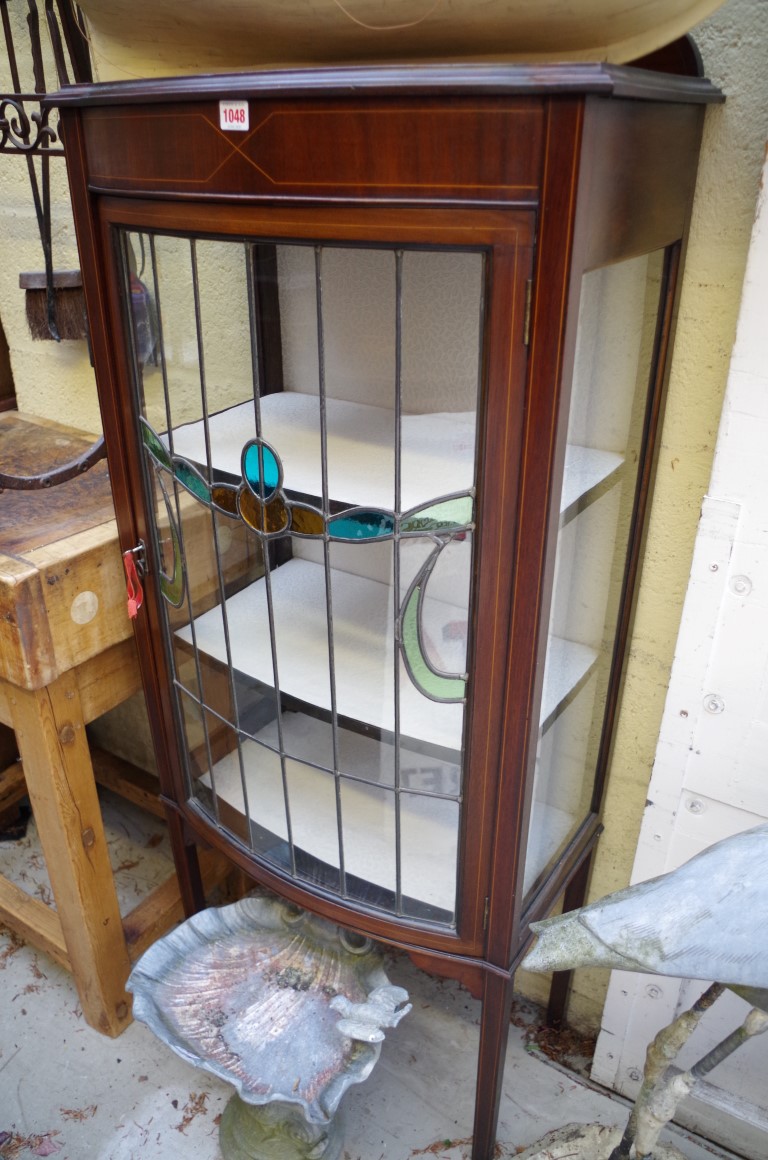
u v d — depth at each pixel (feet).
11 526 3.69
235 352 2.61
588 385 2.47
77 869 3.94
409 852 3.07
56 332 4.23
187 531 3.09
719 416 3.00
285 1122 3.61
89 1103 4.13
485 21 2.06
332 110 2.08
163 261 2.65
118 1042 4.42
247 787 3.43
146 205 2.55
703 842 3.42
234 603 3.06
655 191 2.40
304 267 2.38
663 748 3.33
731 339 2.89
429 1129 4.01
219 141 2.28
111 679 3.88
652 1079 2.79
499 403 2.21
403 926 3.15
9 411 5.10
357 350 2.44
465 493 2.36
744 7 2.52
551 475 2.23
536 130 1.92
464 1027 4.51
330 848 3.26
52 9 3.42
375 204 2.14
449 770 2.83
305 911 3.81
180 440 2.92
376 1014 3.29
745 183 2.69
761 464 2.76
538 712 2.65
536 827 3.15
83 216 2.77
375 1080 4.23
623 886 4.09
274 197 2.26
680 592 3.34
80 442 4.64
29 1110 4.10
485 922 3.01
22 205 4.43
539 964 2.35
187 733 3.67
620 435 2.92
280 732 3.16
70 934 4.19
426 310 2.24
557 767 3.25
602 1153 3.43
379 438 2.51
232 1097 3.93
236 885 4.96
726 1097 3.74
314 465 2.60
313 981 3.69
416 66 1.96
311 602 2.90
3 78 4.34
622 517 3.15
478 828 2.84
